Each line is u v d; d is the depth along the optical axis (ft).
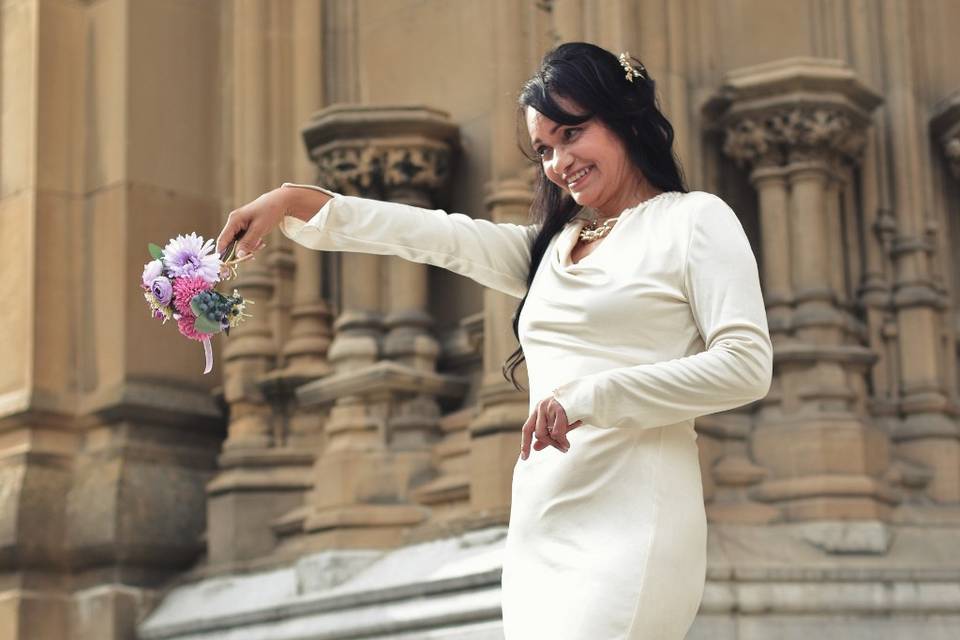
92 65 31.58
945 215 26.07
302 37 30.66
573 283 10.43
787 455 23.13
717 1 26.32
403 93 29.66
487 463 23.84
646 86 10.87
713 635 20.58
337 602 24.16
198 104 31.83
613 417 9.64
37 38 31.07
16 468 29.12
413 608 22.86
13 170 31.04
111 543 28.30
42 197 30.55
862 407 23.99
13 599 28.12
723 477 23.13
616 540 9.81
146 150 30.81
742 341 9.67
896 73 25.81
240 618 25.75
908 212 25.35
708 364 9.61
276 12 30.81
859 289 25.27
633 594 9.64
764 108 24.27
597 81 10.56
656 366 9.67
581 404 9.58
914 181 25.49
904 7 26.07
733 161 25.30
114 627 27.89
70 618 28.58
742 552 21.84
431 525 24.81
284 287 29.50
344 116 27.27
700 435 23.02
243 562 27.50
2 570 28.76
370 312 27.76
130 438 29.30
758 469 23.29
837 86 24.14
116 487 28.53
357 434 26.50
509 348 24.32
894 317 25.07
